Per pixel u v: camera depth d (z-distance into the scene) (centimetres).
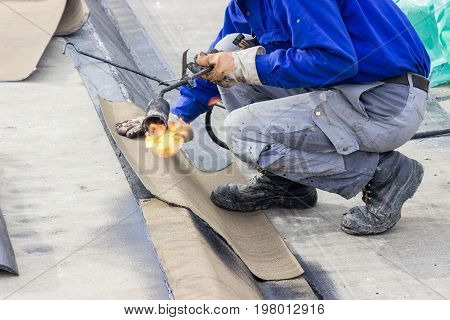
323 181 399
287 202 430
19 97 515
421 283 368
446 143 514
